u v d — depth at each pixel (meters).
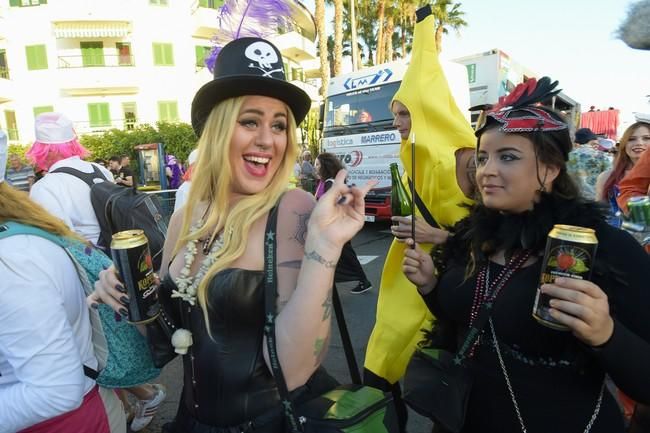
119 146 20.16
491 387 1.23
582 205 1.16
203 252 1.19
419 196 2.02
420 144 1.94
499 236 1.24
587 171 4.38
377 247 7.18
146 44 23.09
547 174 1.17
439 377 1.30
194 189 1.22
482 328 1.23
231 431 1.05
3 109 22.81
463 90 7.54
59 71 22.38
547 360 1.13
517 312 1.16
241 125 1.14
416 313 1.95
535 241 1.16
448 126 1.93
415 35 2.05
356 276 2.71
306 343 0.95
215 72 1.18
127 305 1.07
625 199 2.50
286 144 1.18
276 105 1.15
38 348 1.06
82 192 2.56
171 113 23.94
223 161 1.13
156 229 2.02
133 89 23.28
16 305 1.04
